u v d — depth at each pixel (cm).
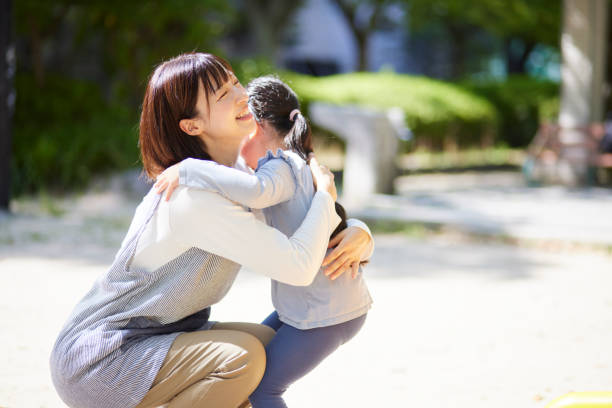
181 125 251
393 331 474
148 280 241
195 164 238
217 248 235
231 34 2511
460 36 2889
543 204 1050
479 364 409
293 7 2331
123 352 238
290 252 235
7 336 441
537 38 2012
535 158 1352
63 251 706
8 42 898
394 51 3425
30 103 1178
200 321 262
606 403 247
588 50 1291
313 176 263
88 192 1075
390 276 642
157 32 1275
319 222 245
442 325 488
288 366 250
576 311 523
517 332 471
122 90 1332
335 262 252
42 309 504
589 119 1305
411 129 1620
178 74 249
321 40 3162
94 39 1392
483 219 885
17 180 1058
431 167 1557
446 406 348
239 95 257
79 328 243
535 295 573
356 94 1580
